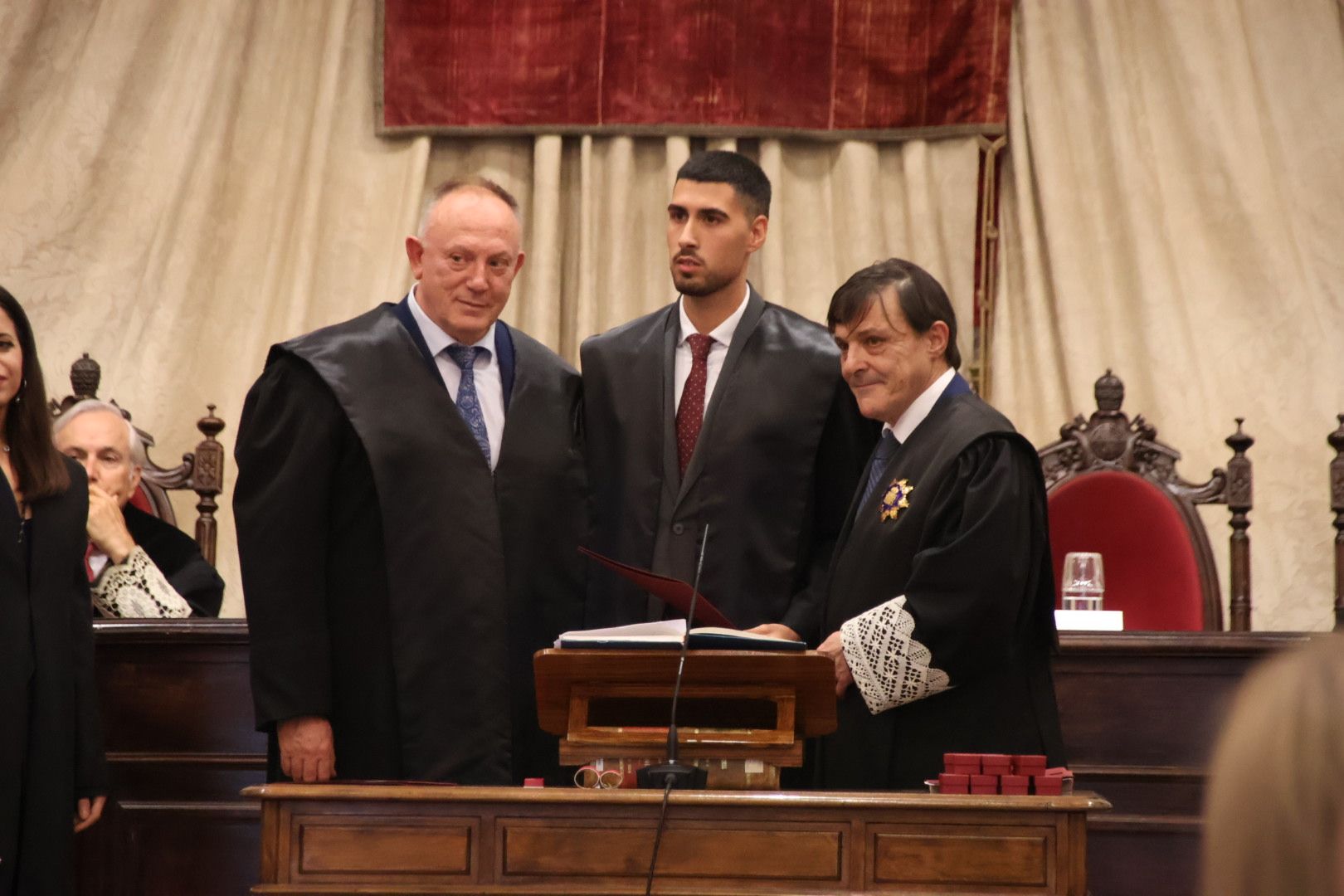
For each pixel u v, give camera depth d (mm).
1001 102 9742
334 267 9852
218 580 6516
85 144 9695
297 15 10016
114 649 5672
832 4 9844
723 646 3619
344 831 3285
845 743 4363
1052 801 3234
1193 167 9641
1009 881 3229
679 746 3705
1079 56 9797
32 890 4836
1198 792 5555
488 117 9906
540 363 5203
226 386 9688
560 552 4988
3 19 9680
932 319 4531
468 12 9953
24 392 5109
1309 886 963
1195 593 6875
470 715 4688
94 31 9812
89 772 5078
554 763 4910
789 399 5148
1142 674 5617
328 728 4648
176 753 5637
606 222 9867
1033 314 9672
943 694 4262
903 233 9875
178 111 9781
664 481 5121
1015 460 4270
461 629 4719
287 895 3258
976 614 4055
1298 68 9664
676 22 9836
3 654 4836
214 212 9773
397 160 9992
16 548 4945
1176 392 9375
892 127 9836
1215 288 9516
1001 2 9742
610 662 3641
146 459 7477
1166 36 9758
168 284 9617
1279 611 9148
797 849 3256
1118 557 7027
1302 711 987
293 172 9906
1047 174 9695
